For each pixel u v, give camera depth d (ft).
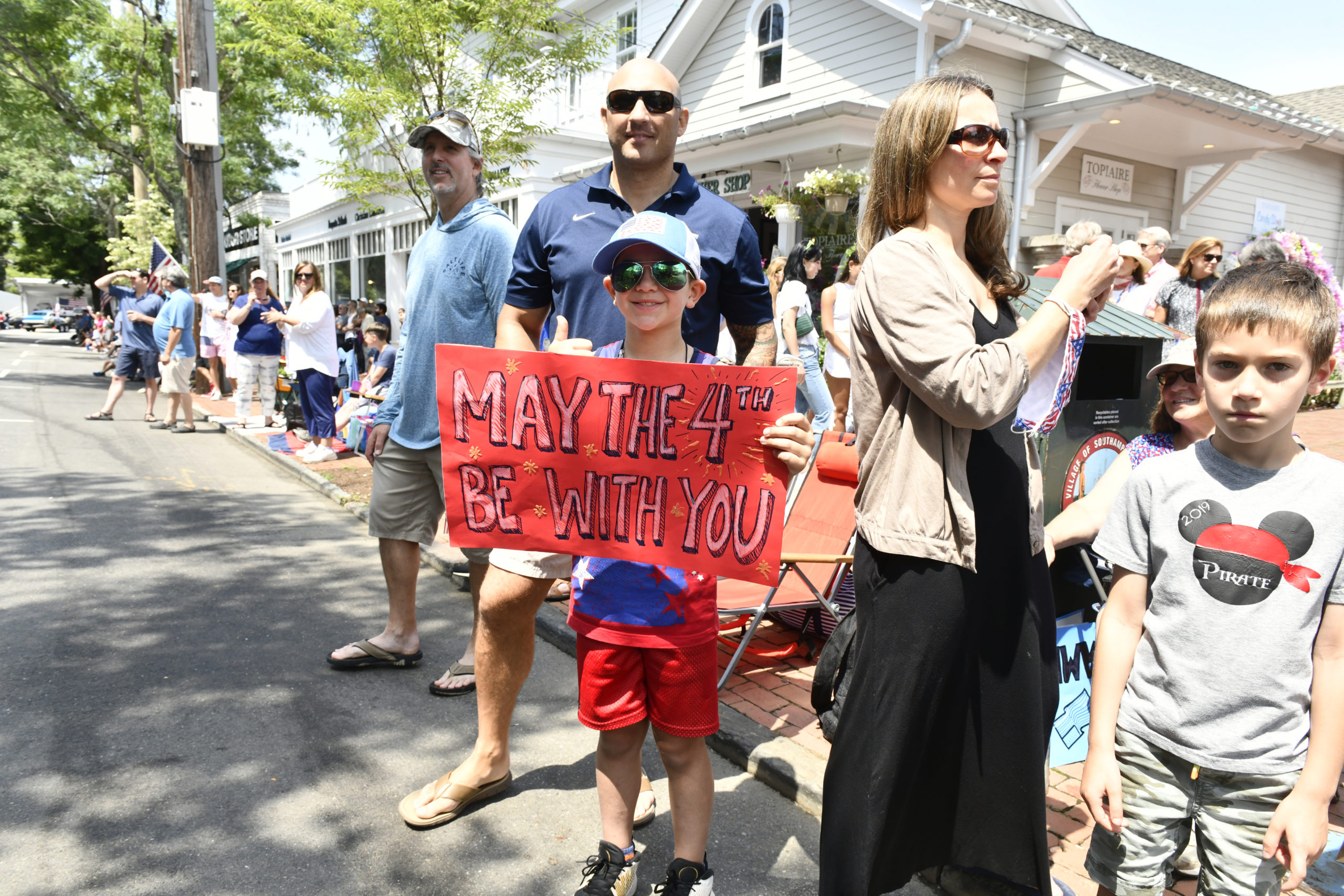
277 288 100.37
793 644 13.14
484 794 9.02
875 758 6.05
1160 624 5.96
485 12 26.99
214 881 7.70
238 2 27.91
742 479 6.81
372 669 12.40
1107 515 7.12
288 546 18.69
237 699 11.30
